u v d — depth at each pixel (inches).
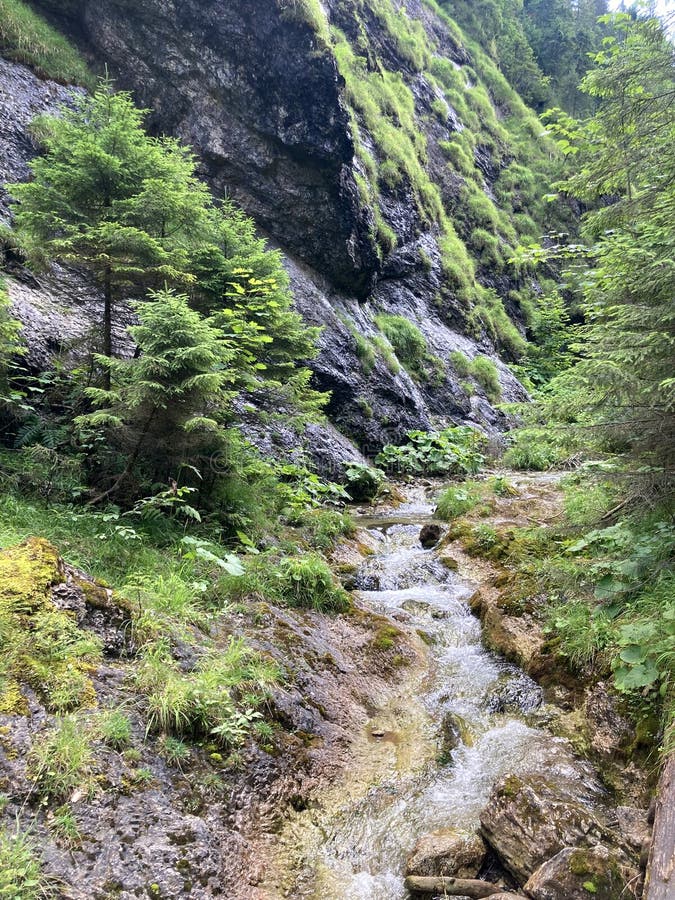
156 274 221.6
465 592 239.3
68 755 101.3
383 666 186.7
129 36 452.8
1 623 113.3
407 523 349.7
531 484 386.0
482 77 1111.6
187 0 452.4
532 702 163.2
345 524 306.8
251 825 116.3
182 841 101.9
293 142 483.5
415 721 163.6
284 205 500.1
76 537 178.5
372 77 751.1
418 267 690.2
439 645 204.1
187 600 164.4
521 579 216.8
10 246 283.9
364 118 676.7
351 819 126.3
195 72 468.8
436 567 261.6
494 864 115.4
